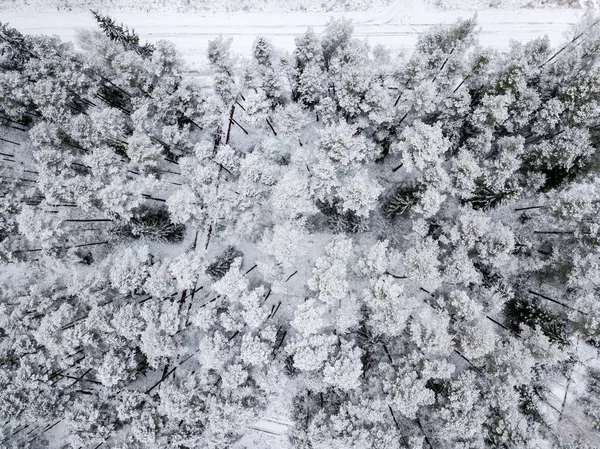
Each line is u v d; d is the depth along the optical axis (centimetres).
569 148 3081
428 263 2998
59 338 3155
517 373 3041
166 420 3288
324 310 3105
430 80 3350
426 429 3422
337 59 3148
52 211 3538
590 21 3406
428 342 2973
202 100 3409
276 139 3591
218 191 3238
